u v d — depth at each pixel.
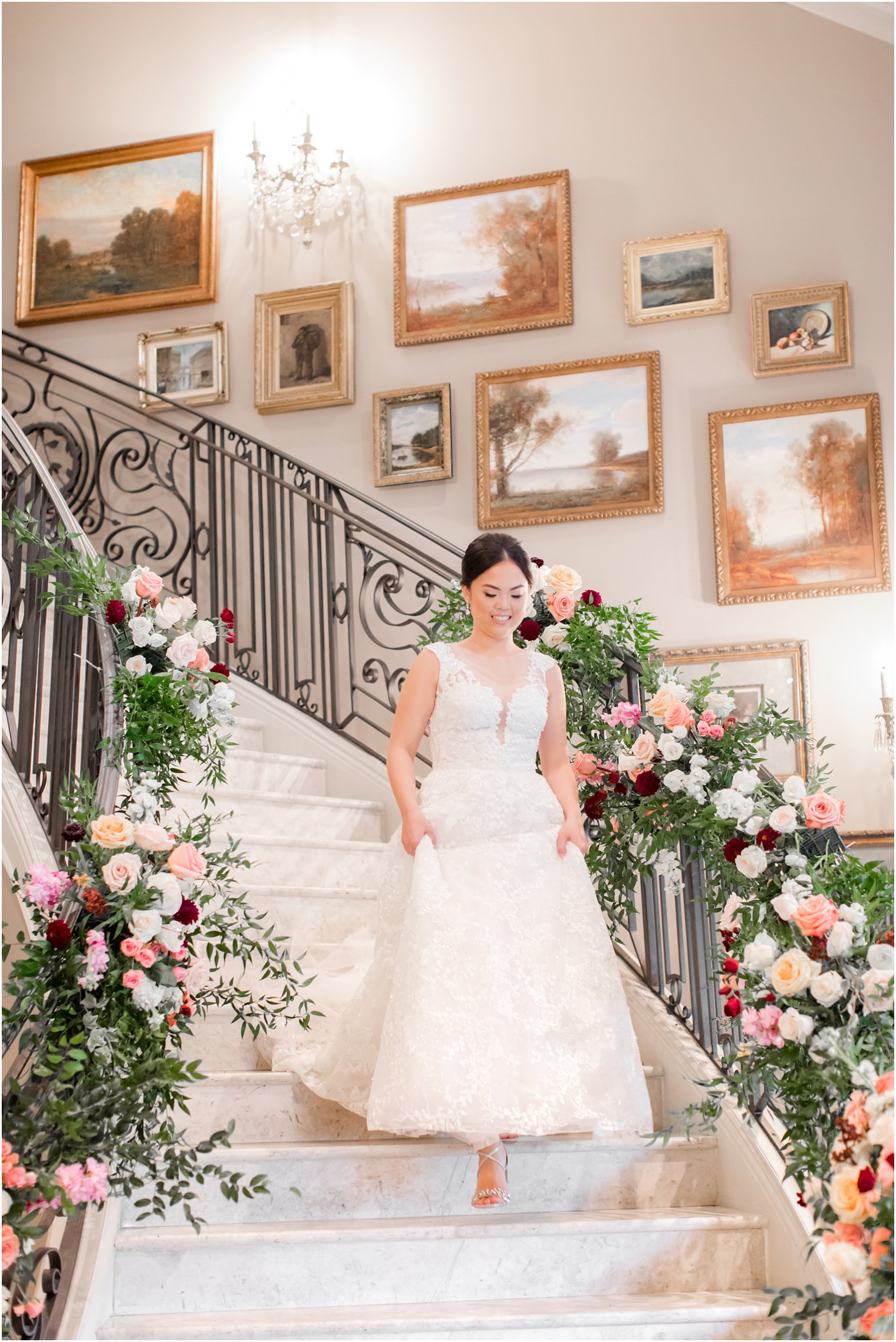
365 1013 2.84
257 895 3.75
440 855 2.79
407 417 6.43
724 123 6.30
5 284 7.18
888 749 5.37
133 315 7.00
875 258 6.00
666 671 3.37
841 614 5.76
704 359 6.13
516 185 6.51
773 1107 2.58
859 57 6.18
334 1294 2.57
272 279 6.84
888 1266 1.99
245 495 6.60
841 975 2.39
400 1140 2.99
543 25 6.67
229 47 7.14
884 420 5.85
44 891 2.52
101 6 7.39
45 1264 2.49
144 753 3.14
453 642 3.16
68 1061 2.37
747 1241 2.70
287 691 5.92
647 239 6.25
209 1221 2.73
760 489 5.91
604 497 6.10
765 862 2.68
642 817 3.12
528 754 2.96
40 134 7.32
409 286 6.57
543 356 6.35
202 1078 2.38
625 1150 2.92
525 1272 2.62
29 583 3.51
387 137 6.79
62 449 6.89
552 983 2.65
